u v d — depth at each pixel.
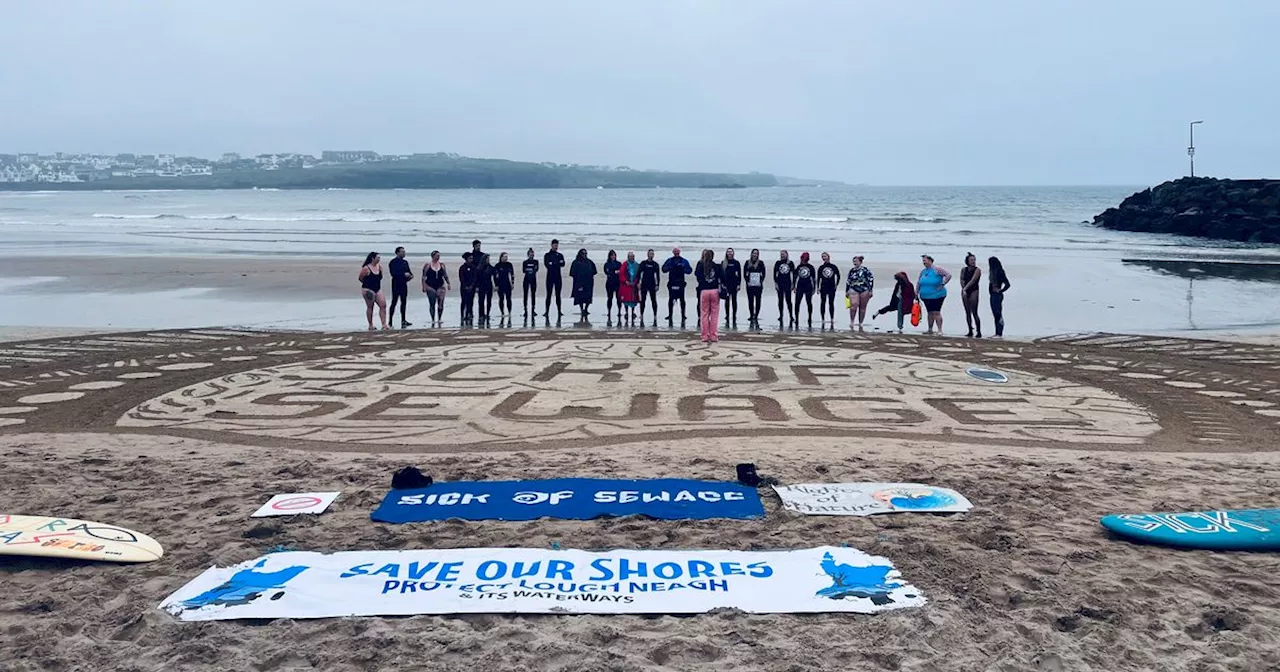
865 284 19.52
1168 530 6.36
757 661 4.54
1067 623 5.05
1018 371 14.23
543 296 25.50
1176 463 8.66
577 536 6.27
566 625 4.93
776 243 43.38
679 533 6.33
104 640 4.79
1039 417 10.98
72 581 5.56
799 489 7.32
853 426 10.36
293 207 109.19
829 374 13.70
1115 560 5.99
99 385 12.74
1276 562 6.00
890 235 50.81
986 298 24.89
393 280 19.66
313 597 5.22
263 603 5.13
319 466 8.28
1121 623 5.04
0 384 12.84
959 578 5.60
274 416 10.80
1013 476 8.00
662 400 11.73
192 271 30.59
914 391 12.47
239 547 6.08
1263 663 4.59
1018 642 4.78
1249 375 13.95
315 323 20.50
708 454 8.81
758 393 12.23
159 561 5.89
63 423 10.49
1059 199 144.00
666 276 29.05
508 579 5.45
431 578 5.46
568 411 11.06
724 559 5.76
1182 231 54.69
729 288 20.06
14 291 26.02
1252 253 39.28
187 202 137.38
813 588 5.38
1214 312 22.14
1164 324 20.44
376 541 6.18
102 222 67.38
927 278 19.06
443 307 21.97
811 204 119.12
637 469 8.08
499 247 40.47
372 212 88.38
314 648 4.64
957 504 7.06
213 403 11.55
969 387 12.80
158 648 4.66
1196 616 5.13
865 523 6.64
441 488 7.34
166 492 7.47
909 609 5.14
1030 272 30.94
